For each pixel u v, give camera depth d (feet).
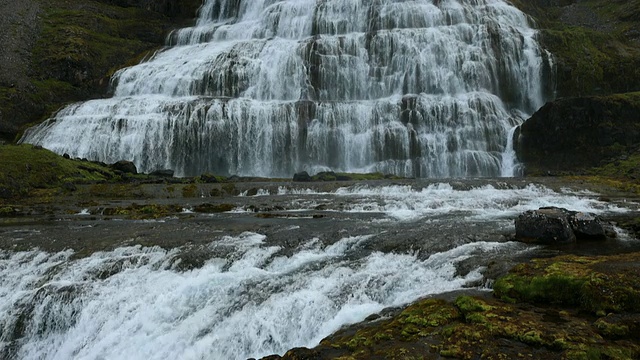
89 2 203.21
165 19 208.54
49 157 93.09
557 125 105.29
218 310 33.04
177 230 53.57
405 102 116.47
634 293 24.04
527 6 179.83
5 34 161.17
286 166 114.21
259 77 135.85
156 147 115.96
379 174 100.89
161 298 35.78
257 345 30.40
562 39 137.80
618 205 59.82
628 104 101.19
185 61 148.97
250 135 115.55
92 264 42.55
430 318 24.34
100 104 127.03
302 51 134.21
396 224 51.44
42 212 70.59
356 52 134.92
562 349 20.31
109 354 33.55
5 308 38.22
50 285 39.01
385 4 151.02
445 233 45.29
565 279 26.45
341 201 68.08
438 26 141.18
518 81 131.34
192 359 30.53
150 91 142.10
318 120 115.55
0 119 130.82
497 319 23.62
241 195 82.33
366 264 38.50
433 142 112.57
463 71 127.03
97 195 82.28
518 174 109.40
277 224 54.75
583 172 96.94
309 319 30.91
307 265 39.60
